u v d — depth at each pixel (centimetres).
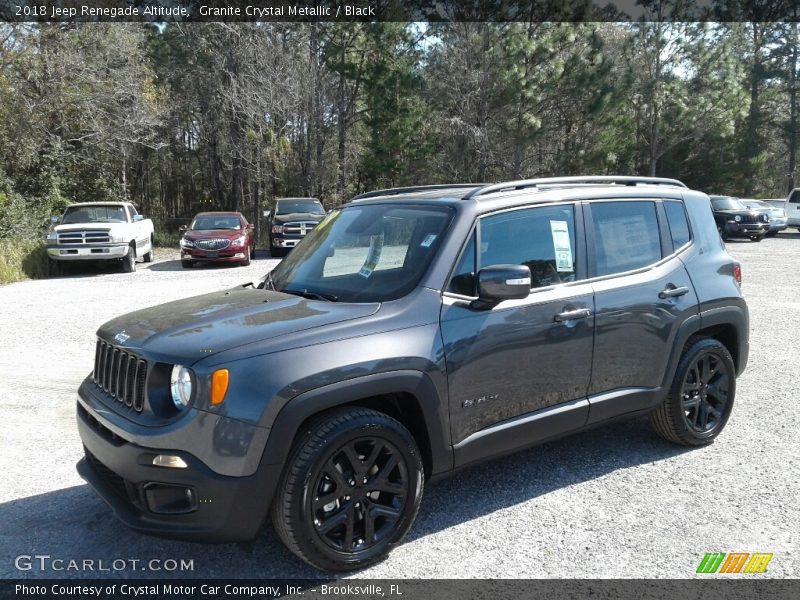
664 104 3147
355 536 315
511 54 2427
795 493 391
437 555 327
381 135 2800
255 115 2781
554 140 2792
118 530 357
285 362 293
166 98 3078
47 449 473
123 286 1371
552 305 377
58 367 700
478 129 2578
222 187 3569
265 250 2486
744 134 3922
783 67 4075
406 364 319
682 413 445
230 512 283
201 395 282
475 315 350
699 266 458
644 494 391
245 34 2762
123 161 2847
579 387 393
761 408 550
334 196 3088
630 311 410
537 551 330
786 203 2728
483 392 351
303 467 291
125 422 302
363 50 2781
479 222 367
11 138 2150
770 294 1151
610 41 3097
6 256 1562
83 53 2295
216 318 332
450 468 346
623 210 432
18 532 355
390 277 356
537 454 456
